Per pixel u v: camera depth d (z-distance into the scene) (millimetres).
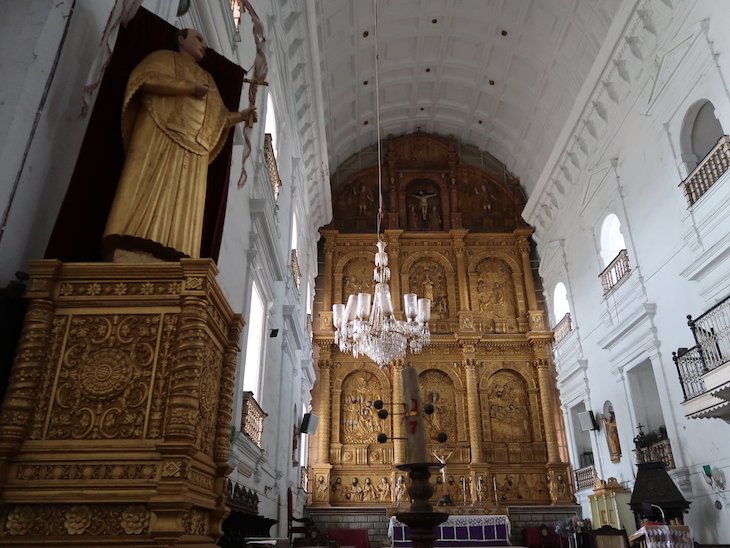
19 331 2762
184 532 2580
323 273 21531
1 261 2803
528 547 16359
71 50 3471
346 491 18094
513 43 18703
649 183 12805
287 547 7008
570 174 17391
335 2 16031
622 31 12938
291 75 13305
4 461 2441
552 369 19875
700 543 10664
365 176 23438
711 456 10445
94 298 2846
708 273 10422
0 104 2936
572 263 17828
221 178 4555
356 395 19688
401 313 20625
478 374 19953
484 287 21531
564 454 18641
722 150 9992
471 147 23953
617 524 13320
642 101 12961
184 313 2828
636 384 13953
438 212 22906
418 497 3033
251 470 8305
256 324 9648
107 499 2428
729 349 9391
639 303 13195
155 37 4051
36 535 2385
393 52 19844
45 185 3236
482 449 18703
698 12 10750
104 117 3531
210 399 3199
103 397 2652
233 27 7199
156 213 3285
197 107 3697
